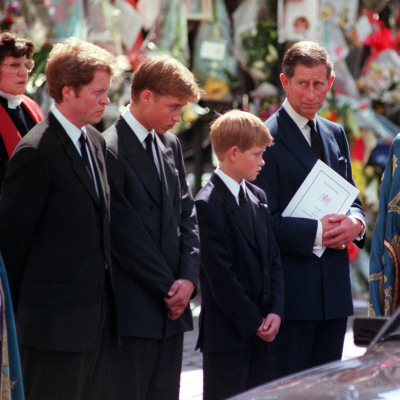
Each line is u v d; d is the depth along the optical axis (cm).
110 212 1466
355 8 3106
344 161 1817
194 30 3002
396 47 3262
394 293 1798
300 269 1711
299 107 1745
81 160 1379
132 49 2733
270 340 1597
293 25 2928
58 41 2547
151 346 1463
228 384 1608
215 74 2975
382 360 1095
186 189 1608
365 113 3216
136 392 1445
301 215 1719
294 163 1742
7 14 2517
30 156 1334
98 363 1426
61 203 1352
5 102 1702
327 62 1728
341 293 1744
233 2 3073
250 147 1619
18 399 1291
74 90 1370
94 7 2653
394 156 1797
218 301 1603
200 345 1661
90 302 1371
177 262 1510
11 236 1331
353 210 1781
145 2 2777
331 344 1755
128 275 1466
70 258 1353
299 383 1052
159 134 1590
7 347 1277
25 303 1345
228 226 1623
